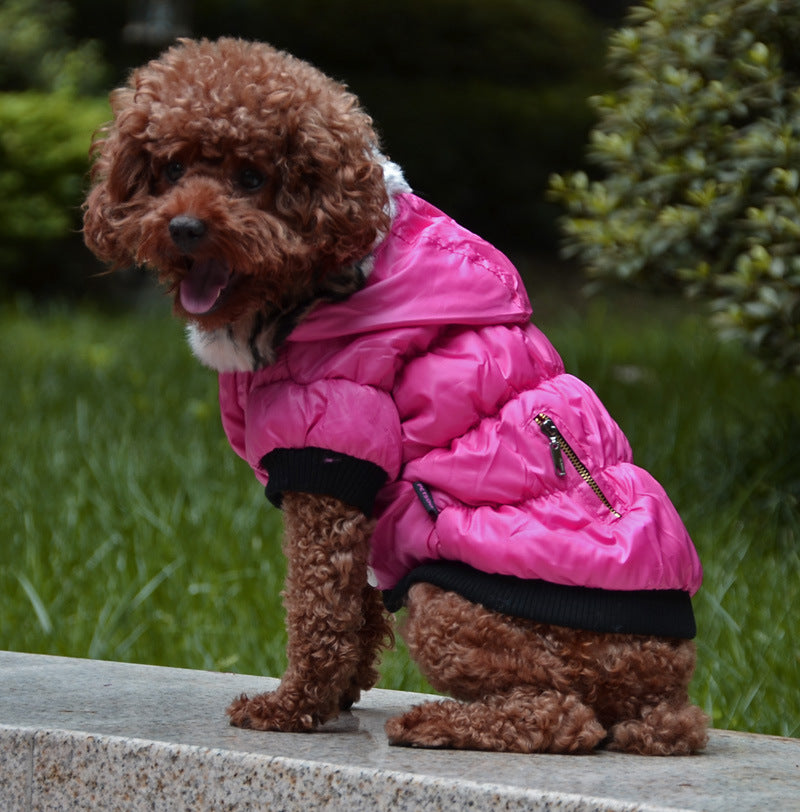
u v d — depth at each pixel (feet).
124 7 56.34
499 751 8.82
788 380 19.19
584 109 58.65
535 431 9.17
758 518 17.54
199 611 15.43
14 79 48.26
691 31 18.07
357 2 60.95
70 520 17.93
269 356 9.43
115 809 8.64
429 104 57.41
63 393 26.61
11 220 43.11
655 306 45.50
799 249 15.98
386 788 7.91
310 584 9.30
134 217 9.36
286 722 9.36
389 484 9.45
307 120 8.89
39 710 9.79
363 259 9.39
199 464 20.27
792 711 12.35
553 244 58.29
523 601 8.82
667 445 20.30
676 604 9.13
